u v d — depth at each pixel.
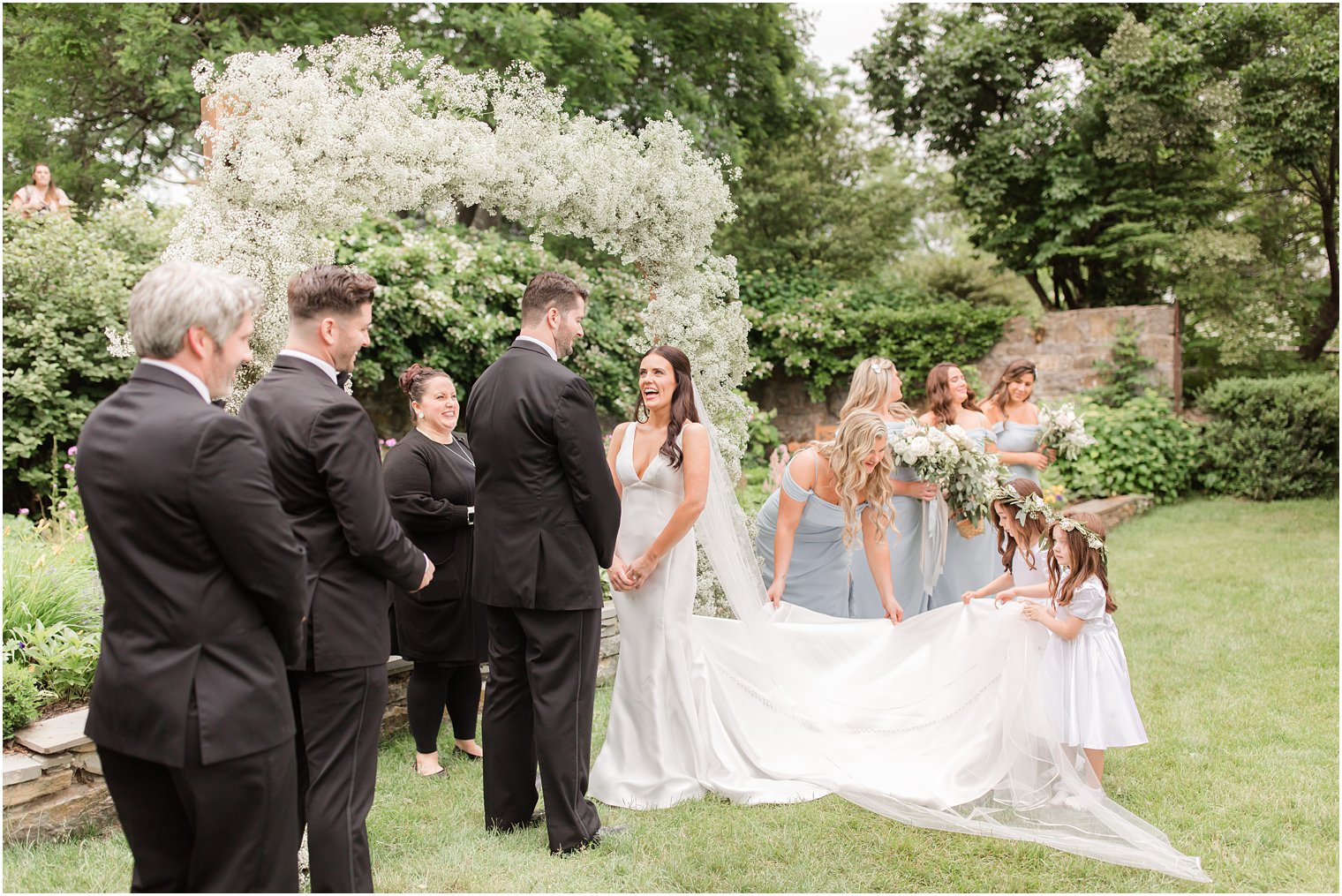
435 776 3.53
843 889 2.68
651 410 3.46
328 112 3.42
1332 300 12.98
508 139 3.88
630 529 3.44
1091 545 3.19
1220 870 2.77
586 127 4.13
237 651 1.88
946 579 4.70
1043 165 12.27
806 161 16.08
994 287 15.91
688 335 4.53
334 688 2.33
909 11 12.77
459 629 3.48
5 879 2.56
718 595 4.75
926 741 3.48
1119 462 10.07
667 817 3.19
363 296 2.44
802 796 3.31
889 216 16.34
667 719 3.41
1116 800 3.26
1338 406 10.22
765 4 13.47
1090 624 3.21
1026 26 12.65
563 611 2.90
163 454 1.80
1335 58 10.76
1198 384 13.78
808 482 4.09
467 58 10.31
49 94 11.82
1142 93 11.54
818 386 12.68
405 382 3.73
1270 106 11.23
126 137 12.79
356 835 2.34
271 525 1.87
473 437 3.02
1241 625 5.46
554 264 9.78
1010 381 5.75
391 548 2.35
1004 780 3.27
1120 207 11.88
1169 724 3.94
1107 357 11.24
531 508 2.90
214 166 3.40
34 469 6.73
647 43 12.74
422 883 2.67
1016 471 5.59
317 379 2.39
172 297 1.88
